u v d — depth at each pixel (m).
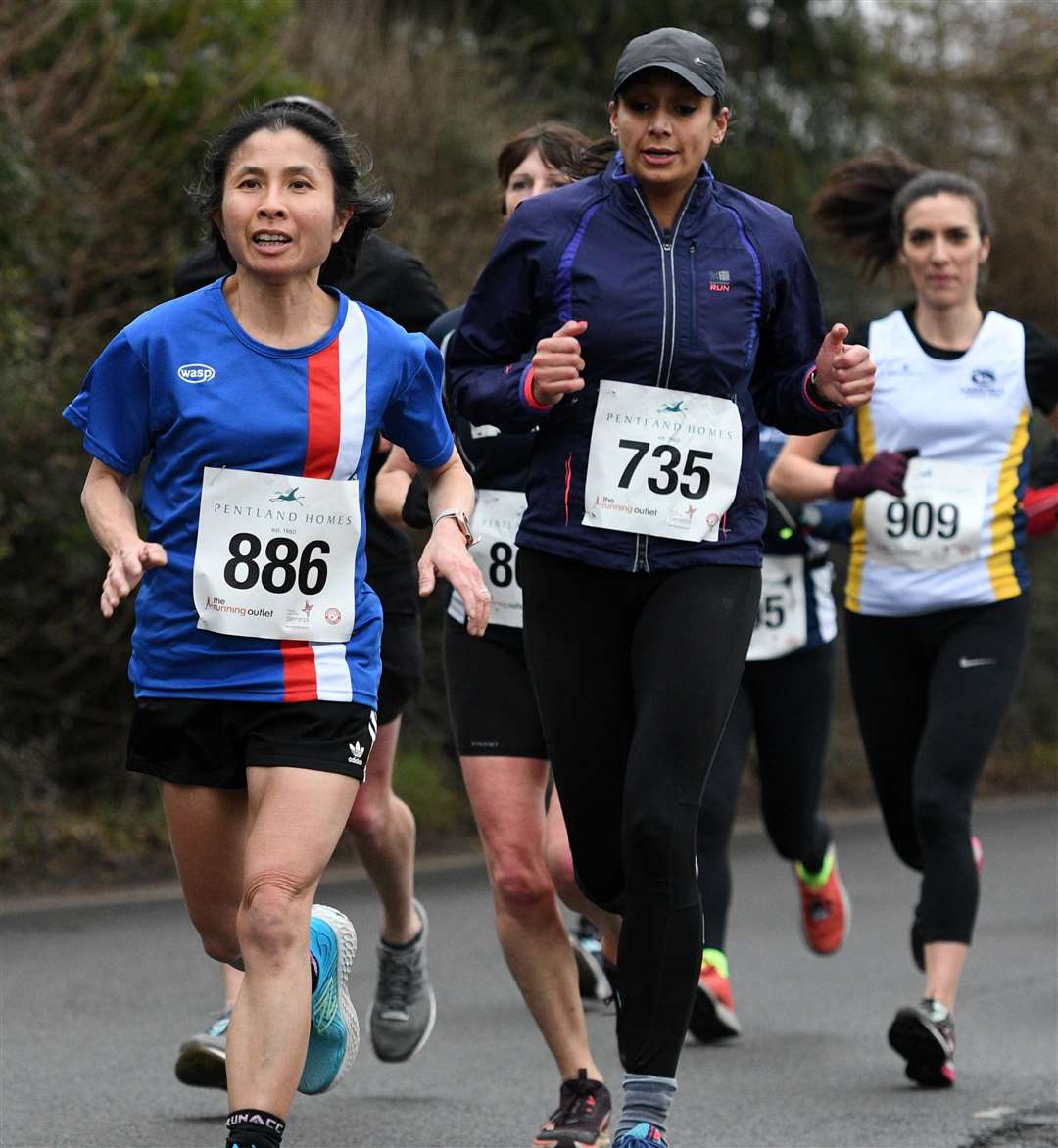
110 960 16.02
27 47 23.31
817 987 15.80
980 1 46.38
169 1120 10.70
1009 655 13.37
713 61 9.05
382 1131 10.66
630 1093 8.73
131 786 24.20
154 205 24.69
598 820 9.38
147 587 8.46
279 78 25.58
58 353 22.78
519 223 9.33
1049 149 46.22
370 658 8.52
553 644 9.28
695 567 9.15
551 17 36.72
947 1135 10.70
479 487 10.88
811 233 37.81
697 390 9.17
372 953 16.58
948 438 13.68
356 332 8.45
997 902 20.72
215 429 8.21
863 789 34.62
